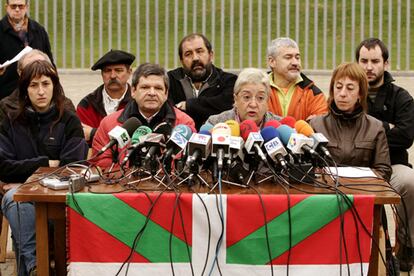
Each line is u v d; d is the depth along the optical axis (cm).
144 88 755
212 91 953
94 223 613
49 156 789
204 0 1917
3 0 1881
